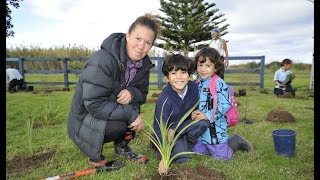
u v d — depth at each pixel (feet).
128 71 9.09
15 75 31.17
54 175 8.70
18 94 28.22
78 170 9.02
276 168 9.00
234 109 10.14
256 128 13.61
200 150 10.28
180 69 9.31
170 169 8.55
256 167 8.89
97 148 8.64
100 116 8.46
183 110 9.87
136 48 8.44
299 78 55.67
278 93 26.71
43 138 12.30
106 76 8.27
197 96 9.98
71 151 10.64
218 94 9.86
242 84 34.76
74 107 8.87
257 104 21.04
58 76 52.54
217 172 8.30
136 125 8.92
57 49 63.16
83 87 8.34
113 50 8.39
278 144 10.01
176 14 99.04
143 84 9.72
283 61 26.55
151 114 17.16
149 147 10.83
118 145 9.96
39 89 34.04
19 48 65.26
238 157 9.70
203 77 10.23
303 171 8.78
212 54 10.03
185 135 10.02
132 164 9.12
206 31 102.22
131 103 9.21
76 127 8.90
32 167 9.30
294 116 16.24
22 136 12.69
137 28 8.28
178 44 101.81
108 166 8.95
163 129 8.35
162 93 9.94
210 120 9.76
